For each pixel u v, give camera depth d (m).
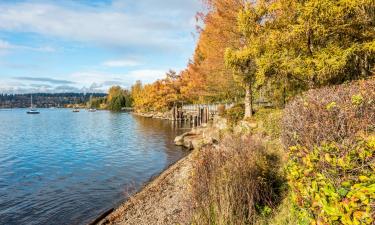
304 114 3.55
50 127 44.88
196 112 37.66
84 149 22.45
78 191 11.48
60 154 20.44
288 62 8.37
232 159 5.44
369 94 3.34
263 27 10.17
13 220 8.78
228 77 15.92
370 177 1.95
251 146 7.02
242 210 4.48
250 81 12.98
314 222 2.59
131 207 8.48
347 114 3.02
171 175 11.50
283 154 6.77
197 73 23.38
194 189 4.97
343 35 8.14
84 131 37.44
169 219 6.57
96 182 12.80
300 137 3.48
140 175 13.80
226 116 16.58
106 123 51.56
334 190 2.14
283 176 5.64
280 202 4.89
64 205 9.91
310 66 7.99
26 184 12.76
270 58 8.74
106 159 18.19
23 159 18.81
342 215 2.00
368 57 8.06
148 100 65.31
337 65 7.41
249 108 14.24
